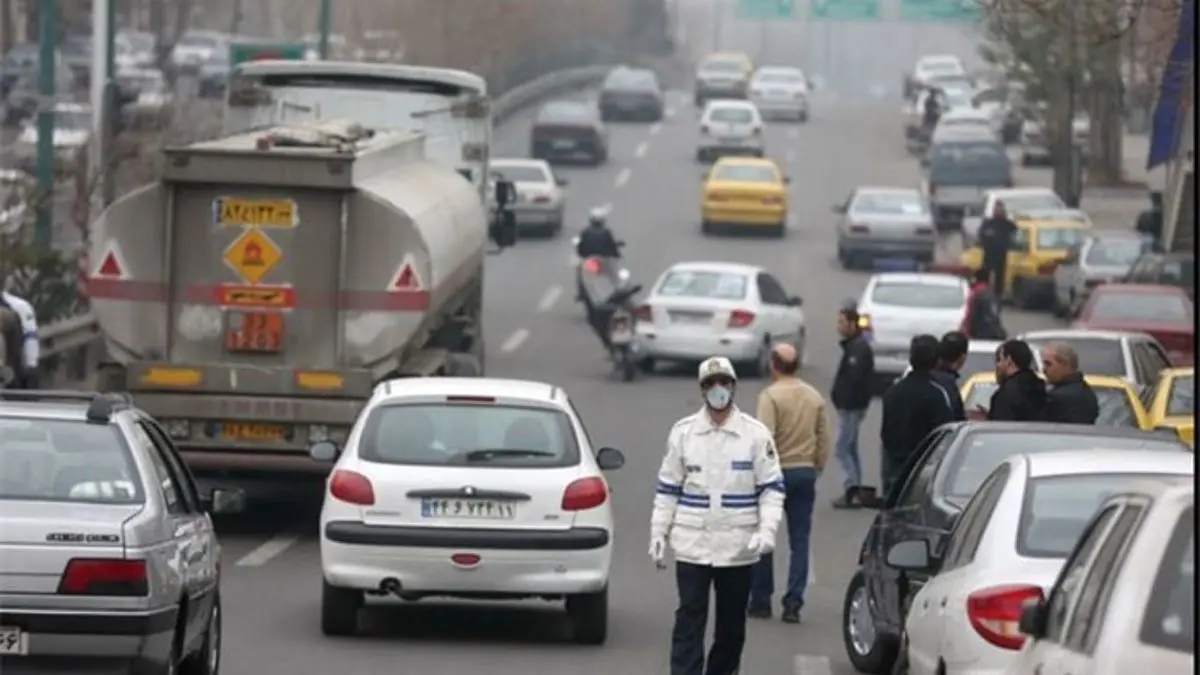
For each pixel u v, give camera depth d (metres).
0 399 38.62
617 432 95.81
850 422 76.12
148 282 65.81
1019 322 149.75
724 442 41.56
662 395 109.69
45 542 34.22
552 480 47.81
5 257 92.19
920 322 113.25
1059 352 55.28
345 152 65.62
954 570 35.44
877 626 44.72
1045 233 159.50
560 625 52.25
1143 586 22.09
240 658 46.31
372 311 65.50
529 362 123.19
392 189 67.19
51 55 97.38
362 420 48.97
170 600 35.50
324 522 47.97
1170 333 109.00
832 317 148.75
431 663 46.34
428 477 47.53
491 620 52.75
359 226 65.50
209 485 67.75
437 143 91.69
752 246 188.75
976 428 43.84
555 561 47.56
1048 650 25.84
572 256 178.12
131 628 34.34
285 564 61.12
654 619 53.53
